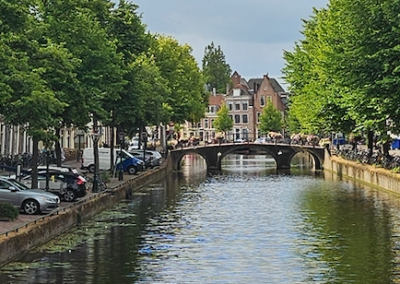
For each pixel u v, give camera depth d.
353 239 26.31
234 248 24.53
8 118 26.06
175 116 74.88
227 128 132.00
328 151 75.88
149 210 35.91
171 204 39.12
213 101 145.75
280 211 35.78
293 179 60.97
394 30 35.75
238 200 41.72
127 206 37.81
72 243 25.09
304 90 59.81
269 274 20.27
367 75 37.53
